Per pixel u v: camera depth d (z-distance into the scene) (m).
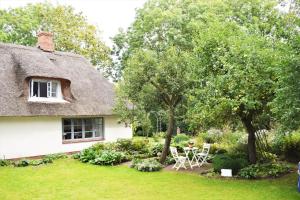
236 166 12.54
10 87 17.66
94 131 21.91
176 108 14.92
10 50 20.17
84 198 9.75
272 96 11.27
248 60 10.94
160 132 33.53
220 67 12.17
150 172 13.67
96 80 23.23
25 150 17.73
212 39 12.22
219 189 10.52
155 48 28.62
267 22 20.97
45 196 9.99
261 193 9.91
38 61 19.50
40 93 18.73
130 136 24.42
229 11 22.80
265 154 14.70
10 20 32.56
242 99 10.63
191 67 13.08
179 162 15.42
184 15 28.23
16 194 10.23
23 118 17.72
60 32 31.08
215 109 11.75
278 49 10.80
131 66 14.45
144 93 14.38
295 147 15.01
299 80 8.42
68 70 22.02
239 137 18.75
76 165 15.62
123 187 11.06
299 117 8.80
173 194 10.05
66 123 20.28
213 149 17.33
